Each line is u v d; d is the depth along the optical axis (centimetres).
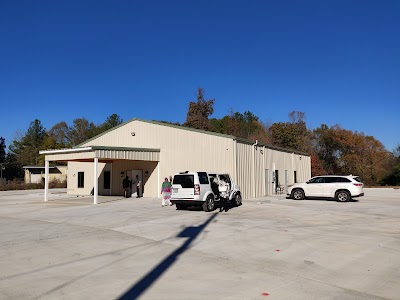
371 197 2811
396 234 1119
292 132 5994
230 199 1909
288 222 1374
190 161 2531
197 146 2502
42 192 4059
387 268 742
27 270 725
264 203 2173
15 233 1162
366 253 866
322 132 6275
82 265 760
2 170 6900
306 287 621
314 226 1275
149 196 2761
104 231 1184
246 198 2464
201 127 5919
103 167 3167
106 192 3122
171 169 2628
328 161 6075
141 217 1523
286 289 609
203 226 1267
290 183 3397
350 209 1852
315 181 2409
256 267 746
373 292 600
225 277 675
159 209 1859
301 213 1669
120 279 661
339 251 886
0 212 1834
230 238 1048
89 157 2325
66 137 9700
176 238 1052
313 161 5675
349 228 1234
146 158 2609
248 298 565
